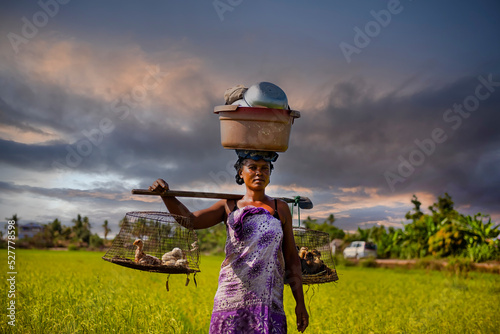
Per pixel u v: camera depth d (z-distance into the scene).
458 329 6.75
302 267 4.66
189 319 6.87
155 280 12.49
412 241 28.59
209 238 35.66
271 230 3.98
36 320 5.73
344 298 10.69
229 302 3.93
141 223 4.35
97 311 6.17
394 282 16.02
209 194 4.21
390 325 6.94
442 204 29.03
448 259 24.33
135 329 5.50
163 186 4.04
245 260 3.96
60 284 9.50
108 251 4.34
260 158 4.18
